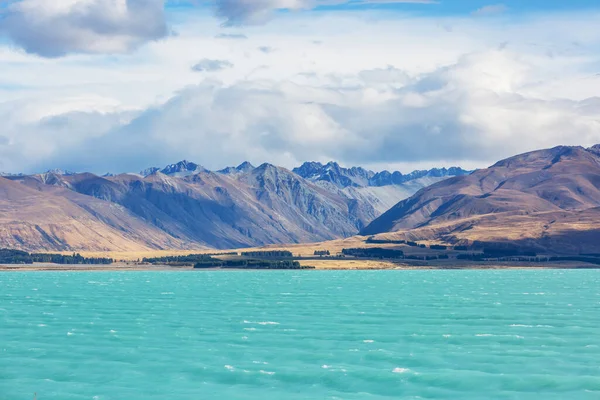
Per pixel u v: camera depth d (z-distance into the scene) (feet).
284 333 416.87
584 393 271.90
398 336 402.52
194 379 298.97
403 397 270.05
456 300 650.84
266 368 317.42
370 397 269.85
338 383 290.76
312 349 362.53
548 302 623.77
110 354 351.25
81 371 314.35
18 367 322.55
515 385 283.79
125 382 294.46
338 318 493.36
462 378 295.07
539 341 381.19
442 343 377.91
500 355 342.44
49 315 527.40
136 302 651.66
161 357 342.85
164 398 269.64
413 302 629.51
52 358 342.23
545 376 295.69
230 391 279.90
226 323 466.29
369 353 349.41
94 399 268.21
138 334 416.05
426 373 304.50
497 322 465.06
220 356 345.10
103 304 629.92
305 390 281.33
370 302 632.38
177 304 624.59
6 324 467.52
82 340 394.93
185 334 415.03
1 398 270.46
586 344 371.15
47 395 274.36
